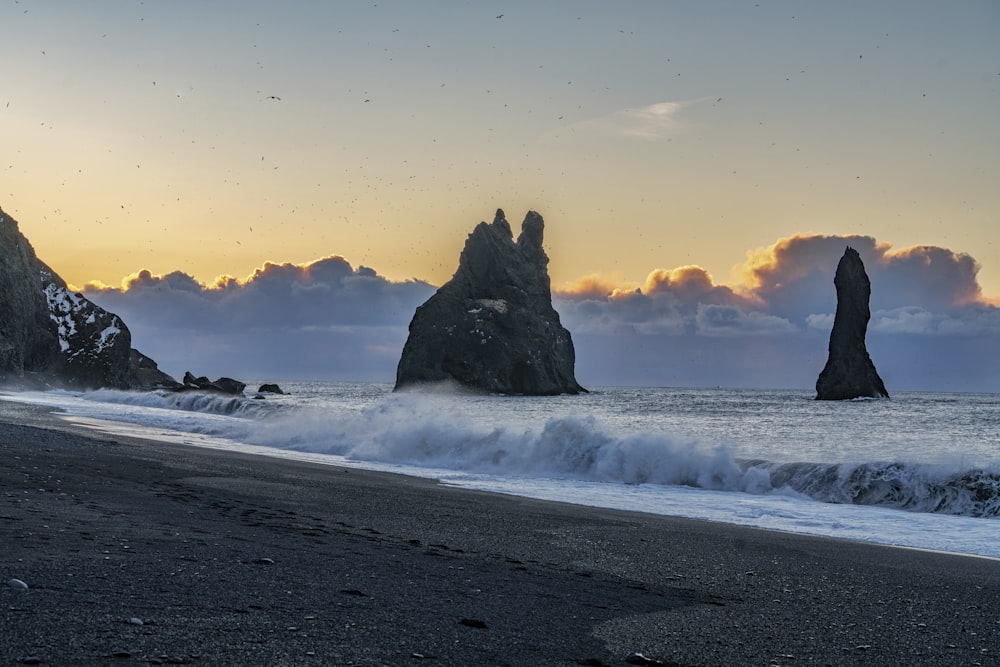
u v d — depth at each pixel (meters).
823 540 14.27
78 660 4.97
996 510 18.02
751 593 9.51
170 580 7.49
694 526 15.39
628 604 8.39
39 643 5.23
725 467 22.44
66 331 89.50
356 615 6.84
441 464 26.09
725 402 118.19
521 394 169.12
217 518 12.07
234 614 6.46
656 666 6.19
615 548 12.34
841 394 151.88
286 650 5.61
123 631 5.68
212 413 50.31
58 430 27.47
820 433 46.94
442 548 11.25
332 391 171.12
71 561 7.93
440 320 169.88
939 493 19.02
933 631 7.85
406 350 169.00
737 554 12.31
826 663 6.61
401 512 14.86
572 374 184.50
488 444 26.81
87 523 10.33
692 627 7.52
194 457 22.55
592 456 24.23
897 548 13.81
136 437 29.77
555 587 9.00
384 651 5.84
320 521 12.96
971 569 11.69
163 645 5.45
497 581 9.04
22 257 86.44
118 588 6.98
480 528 13.56
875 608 8.88
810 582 10.33
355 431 32.22
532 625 7.10
